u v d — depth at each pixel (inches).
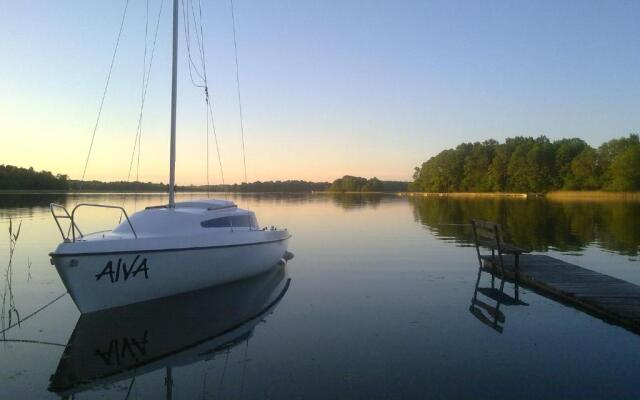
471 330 289.1
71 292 309.6
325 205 2006.6
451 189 4133.9
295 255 601.6
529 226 986.1
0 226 943.0
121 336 282.5
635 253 604.1
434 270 497.0
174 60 435.5
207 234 382.9
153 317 319.0
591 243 705.6
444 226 1015.0
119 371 232.2
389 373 225.3
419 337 277.3
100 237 340.8
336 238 789.2
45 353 257.9
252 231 435.8
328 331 289.3
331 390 207.5
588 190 3075.8
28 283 435.5
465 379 217.9
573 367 231.5
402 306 347.9
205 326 300.5
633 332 284.7
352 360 241.6
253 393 205.8
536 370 228.1
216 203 449.4
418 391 206.2
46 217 1160.2
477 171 3932.1
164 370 232.7
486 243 485.4
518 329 291.3
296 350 257.1
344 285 422.6
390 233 869.2
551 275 426.0
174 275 356.2
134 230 363.3
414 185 4635.8
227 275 403.5
